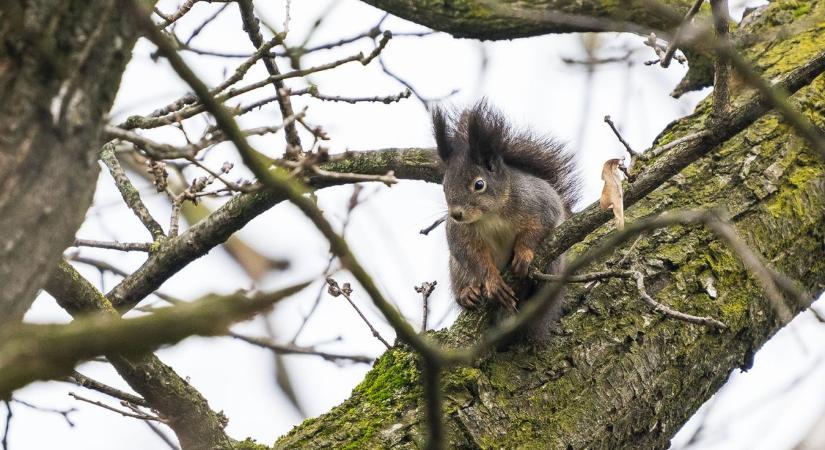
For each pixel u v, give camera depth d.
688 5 11.86
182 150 4.93
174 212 10.02
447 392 7.69
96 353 3.68
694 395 8.49
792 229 9.43
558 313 8.68
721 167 9.87
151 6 4.44
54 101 3.81
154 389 7.41
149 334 3.72
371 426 7.42
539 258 8.34
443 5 11.33
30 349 3.57
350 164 11.27
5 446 8.51
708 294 8.73
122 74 4.08
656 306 7.12
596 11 11.41
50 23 3.81
